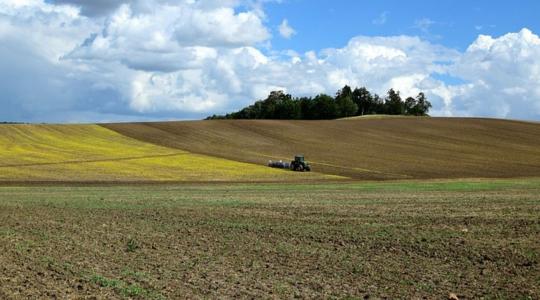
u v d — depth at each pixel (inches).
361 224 886.4
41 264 575.5
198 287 490.3
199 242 722.8
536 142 3459.6
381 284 509.0
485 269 570.9
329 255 640.4
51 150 2625.5
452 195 1443.2
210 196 1421.0
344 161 2746.1
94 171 2194.9
